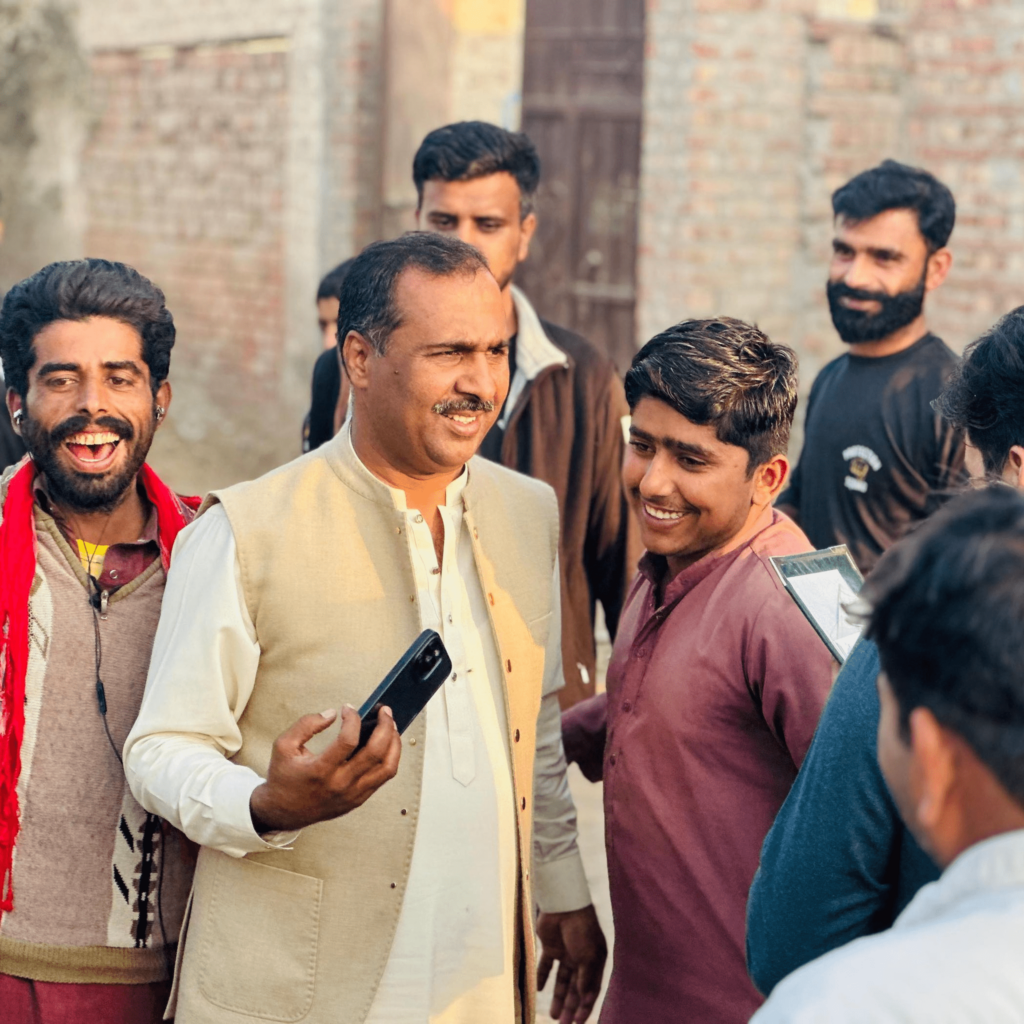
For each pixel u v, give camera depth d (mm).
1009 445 1707
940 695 1105
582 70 8070
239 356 9258
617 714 2154
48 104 10352
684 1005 2061
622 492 3258
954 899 1085
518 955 2092
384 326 1913
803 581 1952
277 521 1971
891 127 6652
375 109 8281
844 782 1584
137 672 2088
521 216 3326
